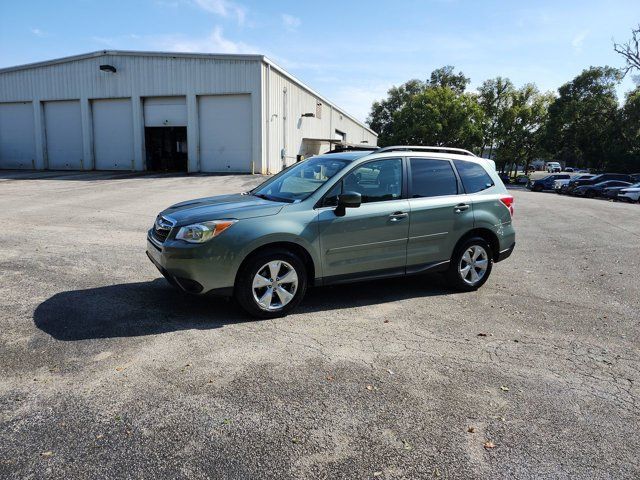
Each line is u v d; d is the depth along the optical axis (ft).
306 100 128.36
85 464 8.18
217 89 98.99
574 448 9.15
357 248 16.71
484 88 221.87
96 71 105.19
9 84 113.29
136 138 105.19
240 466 8.27
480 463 8.59
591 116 181.47
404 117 199.21
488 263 20.27
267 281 15.34
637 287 21.62
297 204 15.84
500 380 11.90
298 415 9.95
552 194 119.75
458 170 19.57
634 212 60.80
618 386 11.81
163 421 9.55
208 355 12.67
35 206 43.47
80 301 16.70
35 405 9.98
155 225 17.01
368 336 14.51
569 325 16.26
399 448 8.96
